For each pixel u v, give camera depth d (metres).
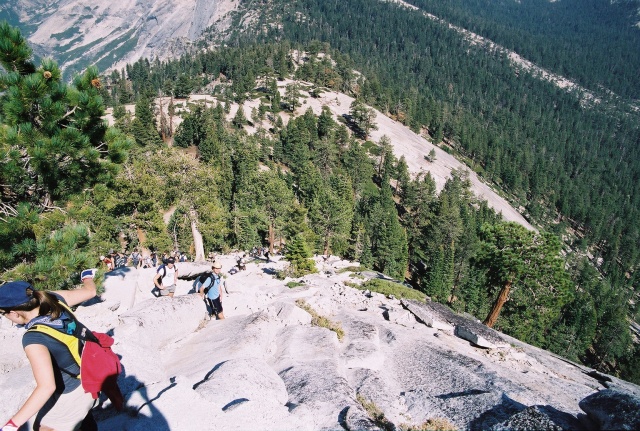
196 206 32.78
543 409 6.30
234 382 6.83
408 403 8.48
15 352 7.73
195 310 11.70
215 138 96.94
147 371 7.31
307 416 6.45
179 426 5.11
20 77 9.18
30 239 9.08
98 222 28.59
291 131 118.88
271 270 29.78
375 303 19.92
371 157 145.62
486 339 15.99
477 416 7.59
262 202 57.19
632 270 155.88
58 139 9.32
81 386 3.70
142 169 30.31
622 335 80.12
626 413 5.13
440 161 166.62
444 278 69.69
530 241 26.02
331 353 10.59
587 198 198.88
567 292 25.66
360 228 73.00
